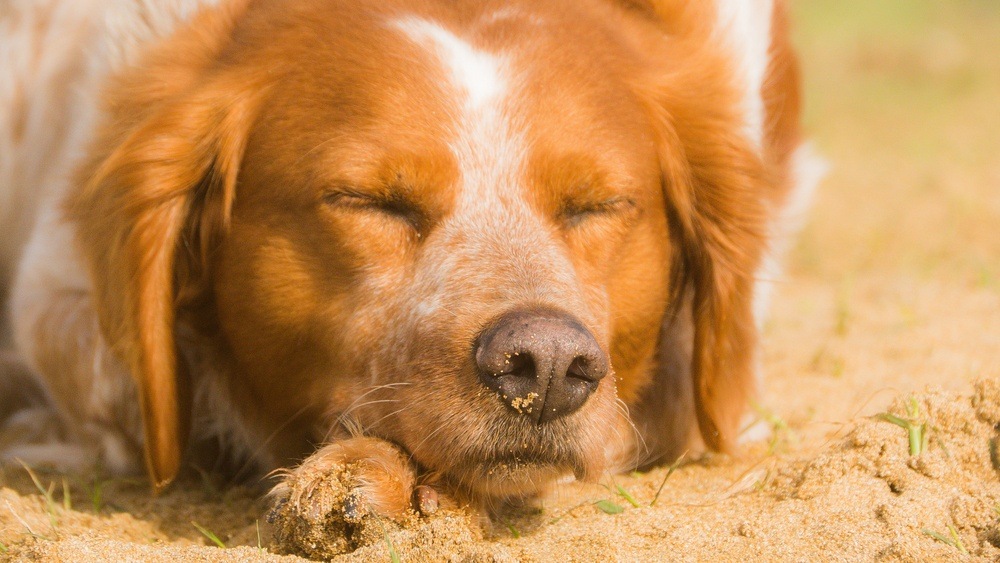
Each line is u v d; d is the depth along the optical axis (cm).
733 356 773
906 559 568
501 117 652
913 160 2017
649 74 747
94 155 739
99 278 711
